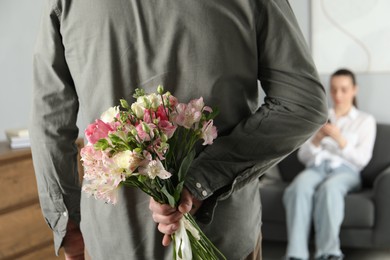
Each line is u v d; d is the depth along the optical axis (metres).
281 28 1.12
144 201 1.19
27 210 2.96
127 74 1.17
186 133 1.08
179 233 1.12
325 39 4.47
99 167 1.02
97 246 1.27
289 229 3.71
